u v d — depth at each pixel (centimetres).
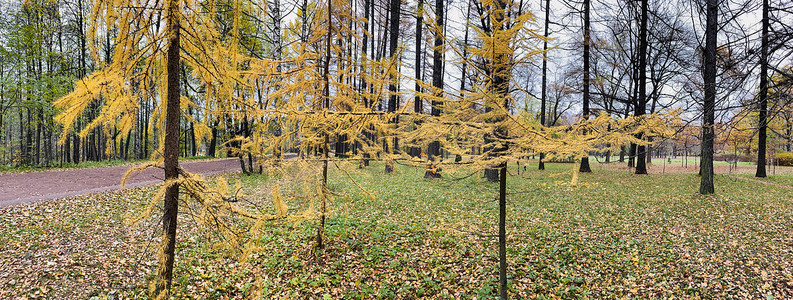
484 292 482
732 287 485
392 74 514
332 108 568
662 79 1577
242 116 399
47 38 1775
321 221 614
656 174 1684
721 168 2131
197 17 314
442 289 512
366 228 741
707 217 813
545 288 508
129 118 340
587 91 1731
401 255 619
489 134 359
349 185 1162
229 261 566
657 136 368
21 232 605
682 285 500
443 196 1070
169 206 319
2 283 446
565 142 326
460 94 357
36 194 902
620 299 476
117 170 1525
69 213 732
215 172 1546
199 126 378
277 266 562
